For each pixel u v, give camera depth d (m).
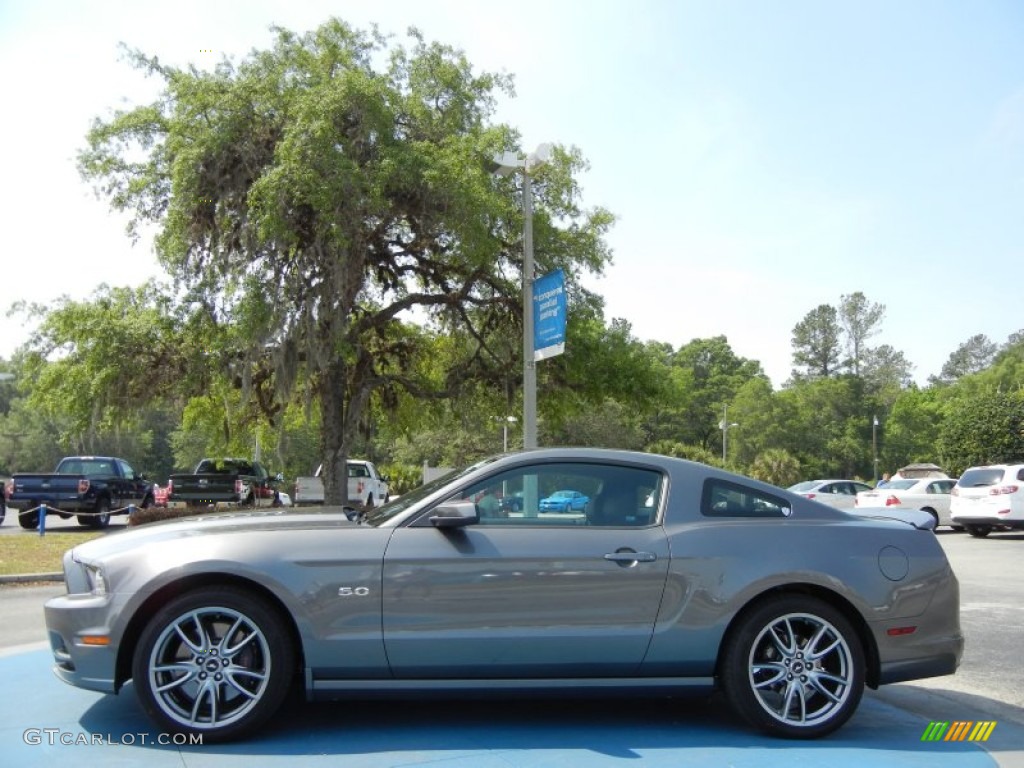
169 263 18.09
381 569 4.58
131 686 5.65
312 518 5.26
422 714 5.11
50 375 19.41
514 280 21.02
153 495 24.66
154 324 18.25
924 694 6.01
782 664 4.80
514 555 4.66
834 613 4.82
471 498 4.93
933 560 5.01
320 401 20.88
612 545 4.75
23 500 20.84
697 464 5.15
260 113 17.80
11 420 67.00
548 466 5.05
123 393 19.20
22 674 5.98
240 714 4.49
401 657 4.55
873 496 24.47
